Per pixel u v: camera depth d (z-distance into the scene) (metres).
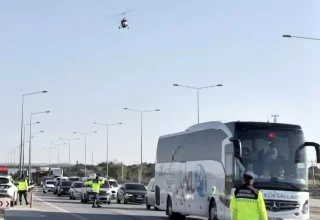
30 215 31.20
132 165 141.50
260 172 21.50
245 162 21.59
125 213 34.78
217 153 23.97
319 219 32.16
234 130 22.23
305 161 21.92
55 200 52.69
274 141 21.91
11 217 29.48
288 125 22.22
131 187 49.75
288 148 21.91
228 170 22.47
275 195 21.27
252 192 12.56
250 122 22.23
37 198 57.16
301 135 22.12
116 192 52.22
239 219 12.58
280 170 21.64
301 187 21.53
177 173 30.06
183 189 28.84
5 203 23.06
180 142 29.97
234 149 21.22
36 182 128.38
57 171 120.94
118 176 139.88
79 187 55.06
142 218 30.64
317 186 70.38
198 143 26.94
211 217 24.61
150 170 116.94
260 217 12.48
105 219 29.30
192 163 27.62
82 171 163.75
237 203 12.64
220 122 24.09
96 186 41.53
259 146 21.83
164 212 36.97
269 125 22.09
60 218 29.44
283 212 21.25
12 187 39.41
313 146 21.86
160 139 34.25
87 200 47.59
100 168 160.75
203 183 25.78
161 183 33.12
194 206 26.97
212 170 24.56
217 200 23.70
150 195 40.34
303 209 21.47
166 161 32.38
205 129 26.05
